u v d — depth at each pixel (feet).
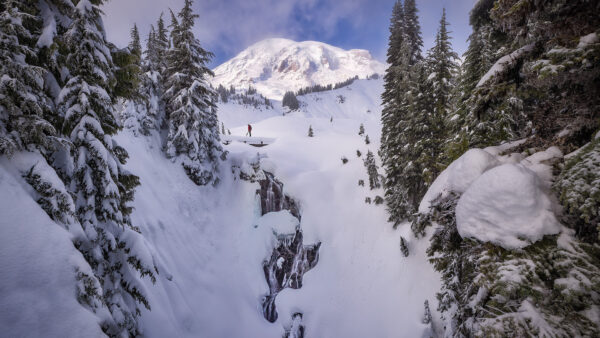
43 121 17.10
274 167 83.56
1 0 17.03
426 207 18.26
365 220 69.72
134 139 61.67
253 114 502.38
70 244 15.80
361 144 104.17
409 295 50.01
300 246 68.39
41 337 12.10
